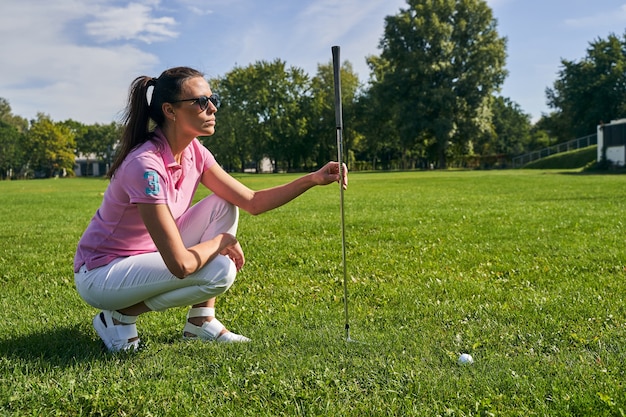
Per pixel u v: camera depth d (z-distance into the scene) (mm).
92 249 3078
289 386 2551
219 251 3100
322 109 69938
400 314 3850
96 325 3217
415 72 54531
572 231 7645
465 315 3814
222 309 4082
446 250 6426
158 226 2859
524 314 3756
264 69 67250
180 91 2963
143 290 2977
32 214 12758
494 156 64625
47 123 83688
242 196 3391
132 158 2893
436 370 2764
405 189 20312
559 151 59500
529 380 2625
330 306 4148
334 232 8188
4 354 3043
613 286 4504
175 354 3061
